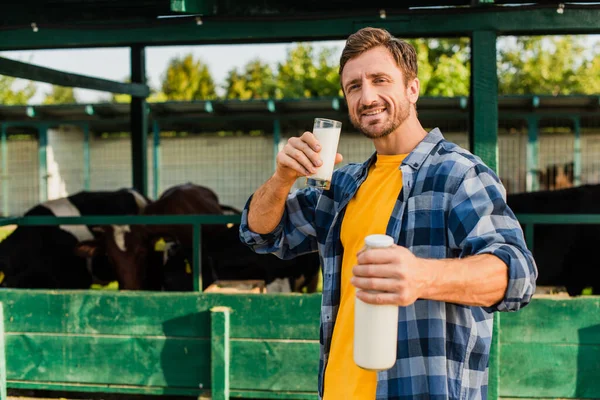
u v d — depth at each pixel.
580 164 12.63
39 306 3.75
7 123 14.30
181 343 3.64
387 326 1.32
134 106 6.47
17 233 5.17
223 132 14.31
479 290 1.36
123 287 4.77
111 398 4.50
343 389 1.69
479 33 3.39
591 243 4.96
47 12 4.69
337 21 3.58
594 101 10.94
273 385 3.58
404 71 1.71
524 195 5.17
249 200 2.02
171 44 5.02
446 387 1.57
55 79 4.82
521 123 12.91
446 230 1.62
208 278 4.94
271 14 3.64
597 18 3.33
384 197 1.73
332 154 1.79
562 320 3.34
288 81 19.00
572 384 3.34
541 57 17.78
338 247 1.84
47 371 3.76
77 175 15.20
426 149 1.71
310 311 3.54
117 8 4.78
